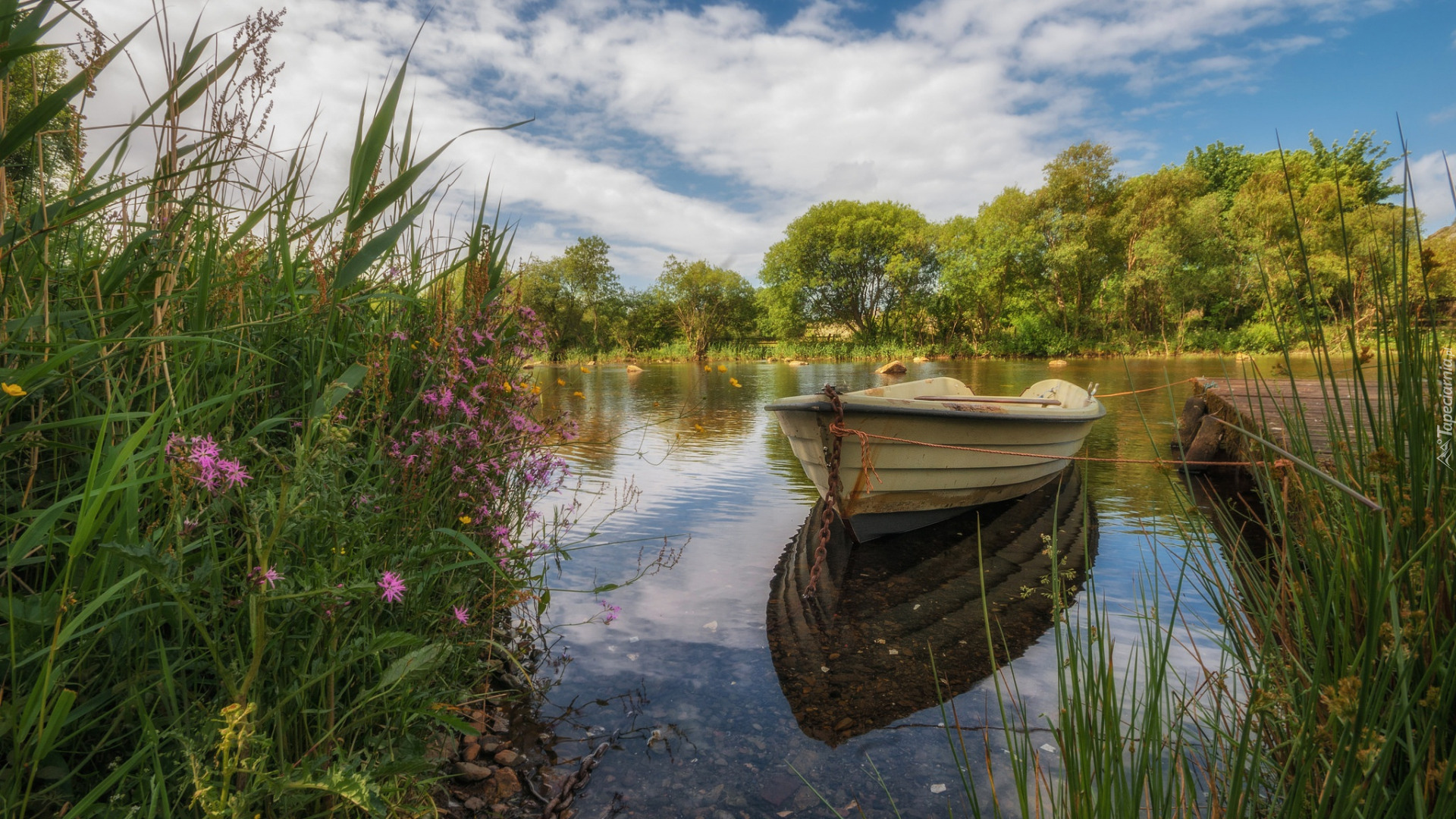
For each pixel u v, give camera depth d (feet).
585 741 7.41
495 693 7.44
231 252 6.57
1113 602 11.26
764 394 52.13
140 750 3.43
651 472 22.57
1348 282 4.99
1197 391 26.81
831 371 95.61
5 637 3.51
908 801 6.41
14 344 3.99
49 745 3.02
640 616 10.86
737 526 16.34
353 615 4.63
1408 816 3.93
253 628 3.43
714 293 161.99
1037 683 8.66
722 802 6.40
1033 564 13.61
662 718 7.88
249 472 4.41
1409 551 4.38
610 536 15.23
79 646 3.51
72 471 4.61
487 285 8.21
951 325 149.48
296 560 4.33
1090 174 126.31
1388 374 4.57
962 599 11.75
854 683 8.74
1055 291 135.23
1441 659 4.01
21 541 3.27
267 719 3.74
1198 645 9.26
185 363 5.10
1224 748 6.20
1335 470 5.35
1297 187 105.91
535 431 8.07
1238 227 106.83
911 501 15.93
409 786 4.64
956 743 7.38
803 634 10.27
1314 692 3.87
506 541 6.82
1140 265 119.24
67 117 4.46
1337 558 4.75
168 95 4.78
